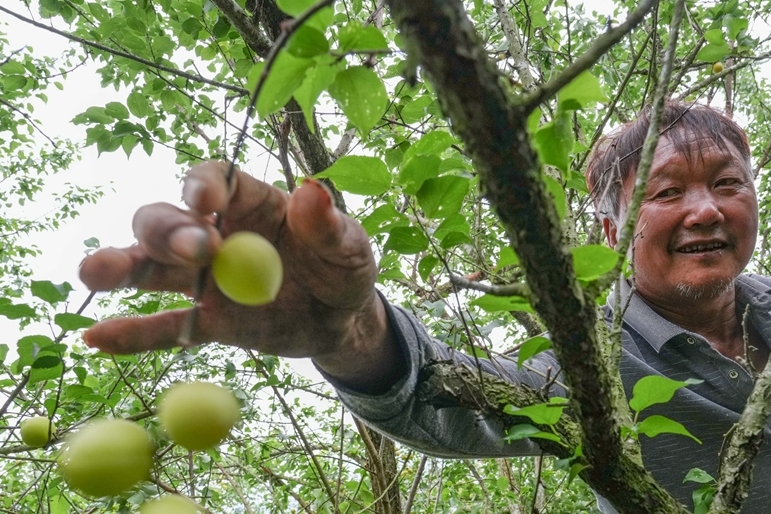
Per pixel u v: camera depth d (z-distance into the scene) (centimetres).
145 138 251
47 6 275
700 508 113
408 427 127
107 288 79
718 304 192
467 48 49
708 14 237
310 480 422
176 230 73
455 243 104
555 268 64
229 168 73
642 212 188
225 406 92
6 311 131
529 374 161
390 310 120
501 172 56
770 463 161
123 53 199
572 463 100
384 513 269
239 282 75
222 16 241
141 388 260
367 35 75
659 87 92
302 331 97
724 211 180
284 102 79
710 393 176
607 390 79
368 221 104
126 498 185
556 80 57
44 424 157
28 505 331
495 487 494
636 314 192
